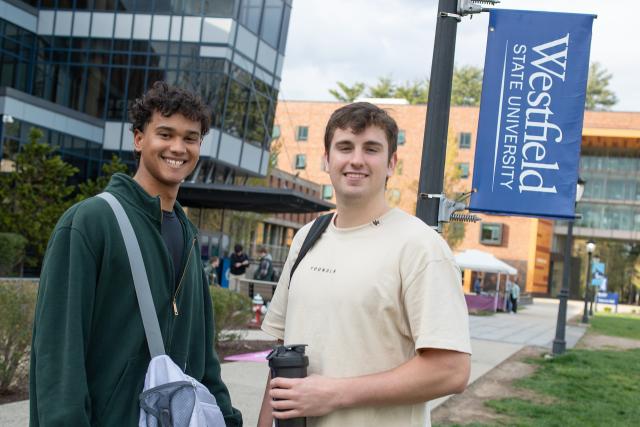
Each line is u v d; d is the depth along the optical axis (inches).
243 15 1152.8
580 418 310.8
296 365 88.3
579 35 194.4
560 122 194.2
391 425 90.0
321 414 87.6
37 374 89.6
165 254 101.6
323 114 2696.9
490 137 197.5
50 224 746.8
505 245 2583.7
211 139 1117.1
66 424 86.9
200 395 99.3
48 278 92.0
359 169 94.2
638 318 1596.9
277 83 1288.1
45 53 1172.5
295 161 2699.3
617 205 2832.2
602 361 558.6
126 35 1154.0
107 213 96.1
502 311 1438.2
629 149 2815.0
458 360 88.0
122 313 95.8
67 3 1165.7
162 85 106.3
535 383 412.8
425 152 174.4
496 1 197.8
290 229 2319.1
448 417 296.4
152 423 92.7
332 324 91.7
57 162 751.7
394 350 90.9
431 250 90.7
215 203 914.7
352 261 93.3
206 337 116.8
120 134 1154.0
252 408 261.7
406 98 3526.1
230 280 976.9
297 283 97.1
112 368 94.9
